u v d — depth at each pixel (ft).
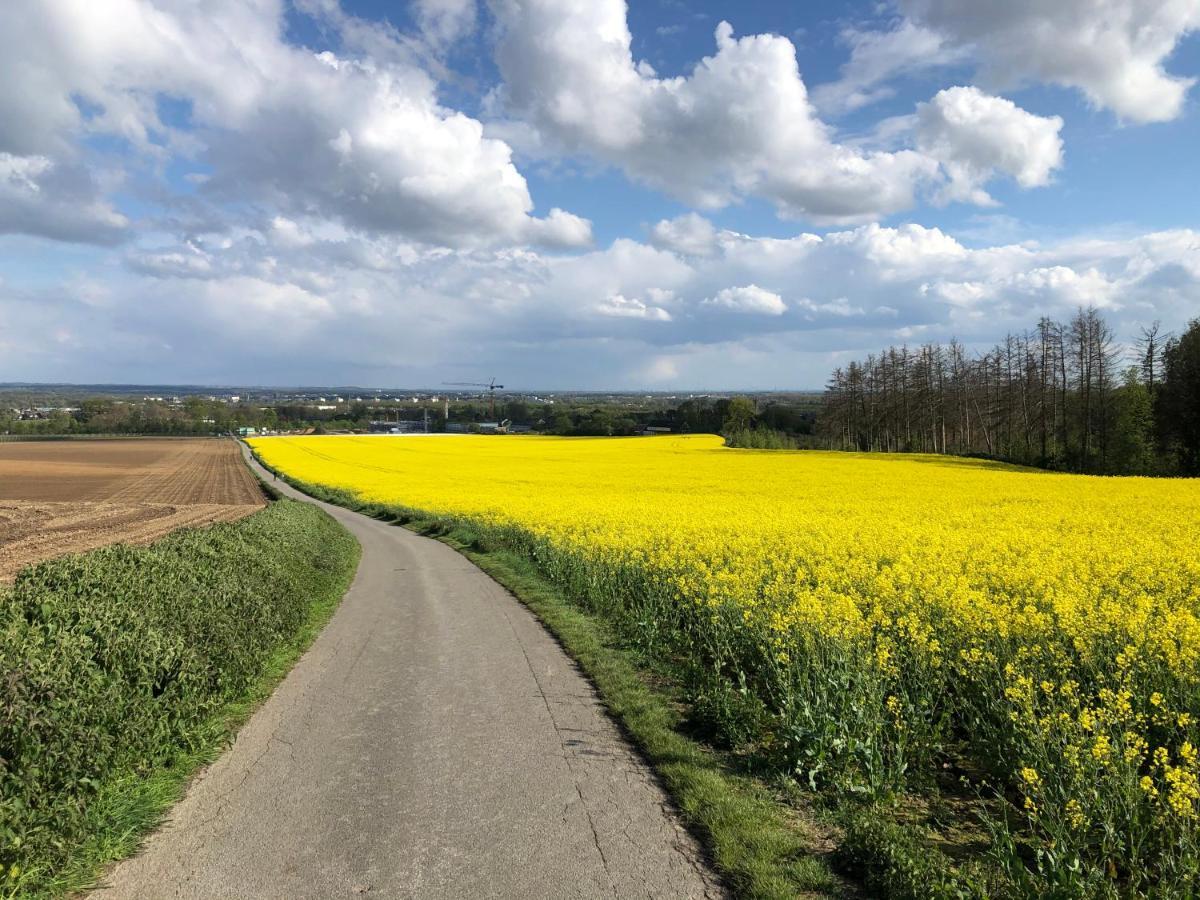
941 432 284.41
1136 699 19.19
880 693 20.24
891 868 13.37
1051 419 225.56
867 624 24.89
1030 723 17.83
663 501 93.50
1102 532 56.49
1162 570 36.88
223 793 17.69
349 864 14.42
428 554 67.72
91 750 16.35
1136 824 14.19
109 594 23.90
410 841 15.30
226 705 23.95
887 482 129.80
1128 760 15.44
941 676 22.20
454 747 20.57
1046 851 14.05
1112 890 12.71
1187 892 12.48
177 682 20.89
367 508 122.01
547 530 63.05
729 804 16.71
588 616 38.17
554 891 13.44
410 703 24.50
